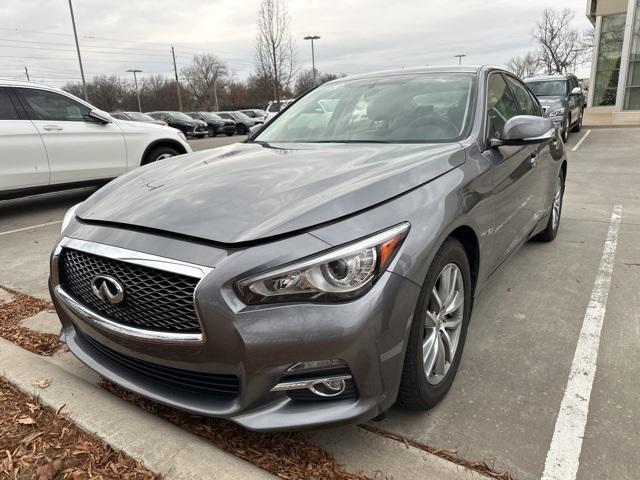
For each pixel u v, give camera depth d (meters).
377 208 2.08
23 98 6.66
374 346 1.91
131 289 2.06
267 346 1.85
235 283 1.86
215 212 2.12
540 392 2.58
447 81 3.47
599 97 26.70
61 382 2.61
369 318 1.88
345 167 2.52
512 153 3.24
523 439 2.24
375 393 1.97
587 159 11.09
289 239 1.92
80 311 2.27
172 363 2.02
